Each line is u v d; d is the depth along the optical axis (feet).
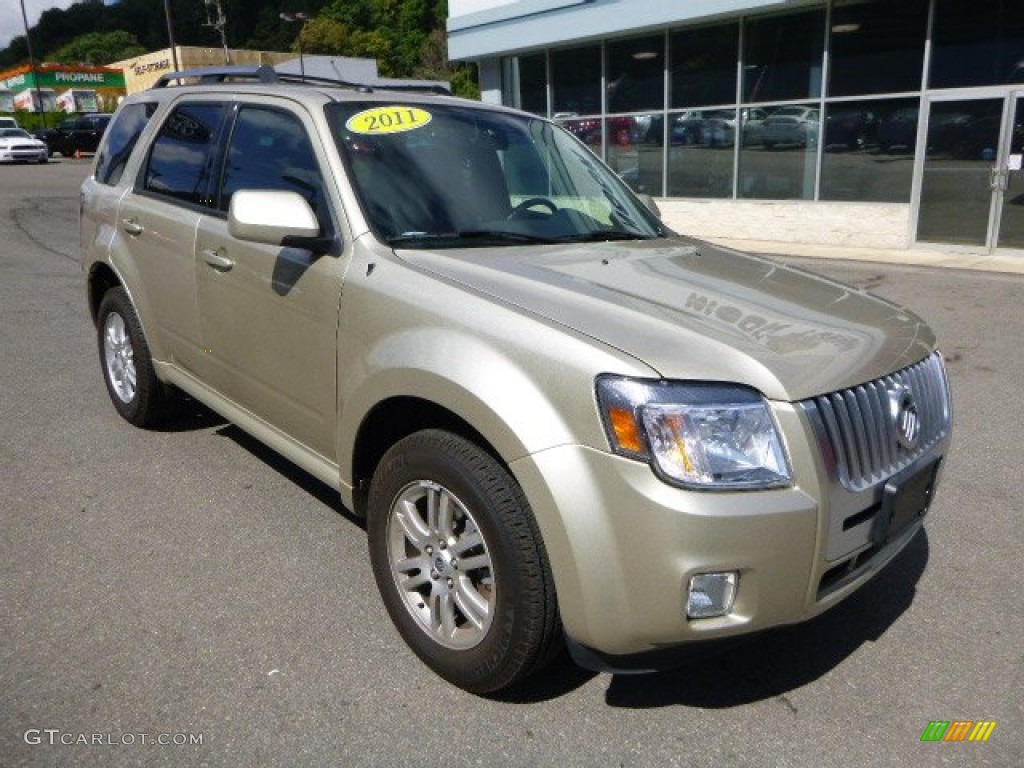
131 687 8.87
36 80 183.21
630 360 7.59
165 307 13.97
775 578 7.54
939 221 41.42
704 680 9.37
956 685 9.35
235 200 9.84
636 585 7.43
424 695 8.94
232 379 12.50
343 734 8.33
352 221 10.18
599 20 50.06
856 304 10.09
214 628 9.96
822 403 7.78
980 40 38.55
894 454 8.67
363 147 11.01
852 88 42.86
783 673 9.53
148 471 14.28
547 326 8.12
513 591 8.07
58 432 15.97
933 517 13.47
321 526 12.50
